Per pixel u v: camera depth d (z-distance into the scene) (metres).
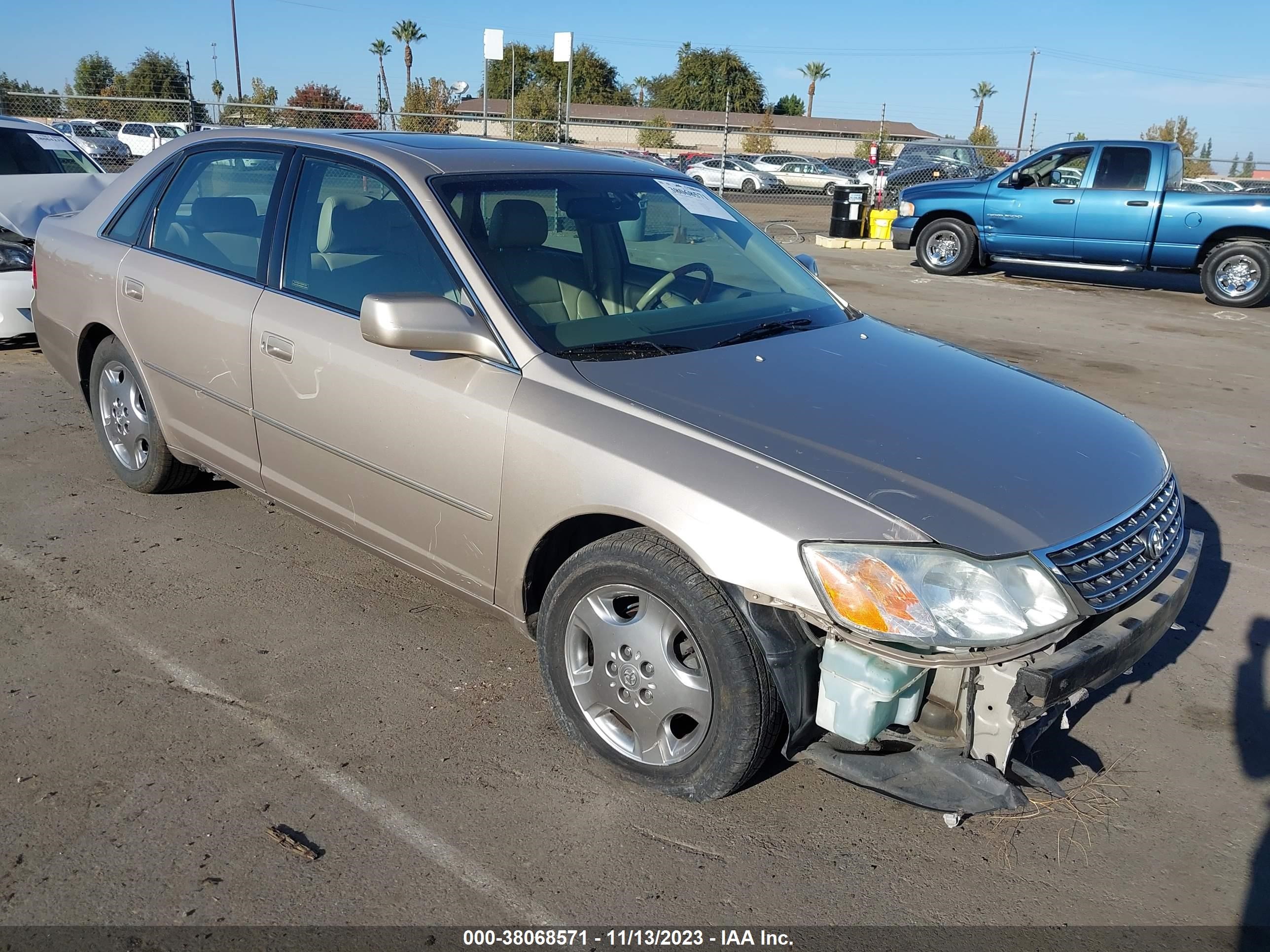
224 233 3.82
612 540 2.65
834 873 2.48
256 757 2.81
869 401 2.86
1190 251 12.20
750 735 2.47
